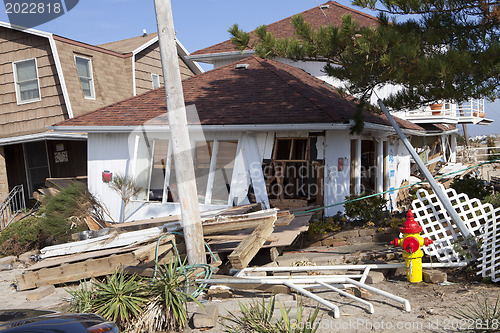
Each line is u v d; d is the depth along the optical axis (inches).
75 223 396.8
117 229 356.2
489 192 478.9
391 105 355.3
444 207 290.8
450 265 270.2
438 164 906.7
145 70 783.7
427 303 219.5
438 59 294.7
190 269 250.7
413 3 313.1
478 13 320.2
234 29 373.1
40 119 611.2
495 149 1131.3
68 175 644.1
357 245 374.0
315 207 417.7
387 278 270.7
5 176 621.0
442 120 778.2
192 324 210.4
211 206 430.0
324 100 448.8
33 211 592.7
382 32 305.6
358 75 321.4
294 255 349.1
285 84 498.9
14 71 621.3
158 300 209.8
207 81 552.1
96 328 145.1
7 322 151.2
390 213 430.3
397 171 593.9
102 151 485.1
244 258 243.6
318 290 249.8
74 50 627.5
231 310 223.6
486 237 258.5
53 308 248.4
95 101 649.0
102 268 288.4
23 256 402.0
